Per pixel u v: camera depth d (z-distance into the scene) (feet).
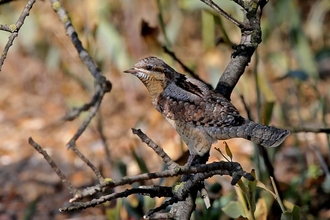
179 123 22.70
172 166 18.15
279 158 37.17
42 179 37.96
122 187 29.66
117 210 26.03
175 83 23.44
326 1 53.36
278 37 47.70
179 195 18.54
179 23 49.52
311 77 36.32
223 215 26.99
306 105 43.16
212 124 21.53
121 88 50.21
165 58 27.61
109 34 44.04
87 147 41.50
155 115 45.01
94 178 34.22
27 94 51.08
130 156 39.34
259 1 19.98
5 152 41.93
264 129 19.98
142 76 23.62
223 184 34.06
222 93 21.93
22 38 53.52
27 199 36.19
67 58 51.72
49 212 34.17
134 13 52.54
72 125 45.39
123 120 45.55
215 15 25.82
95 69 21.95
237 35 48.34
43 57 51.65
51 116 47.24
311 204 30.19
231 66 21.77
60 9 23.48
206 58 44.34
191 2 31.78
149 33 26.99
